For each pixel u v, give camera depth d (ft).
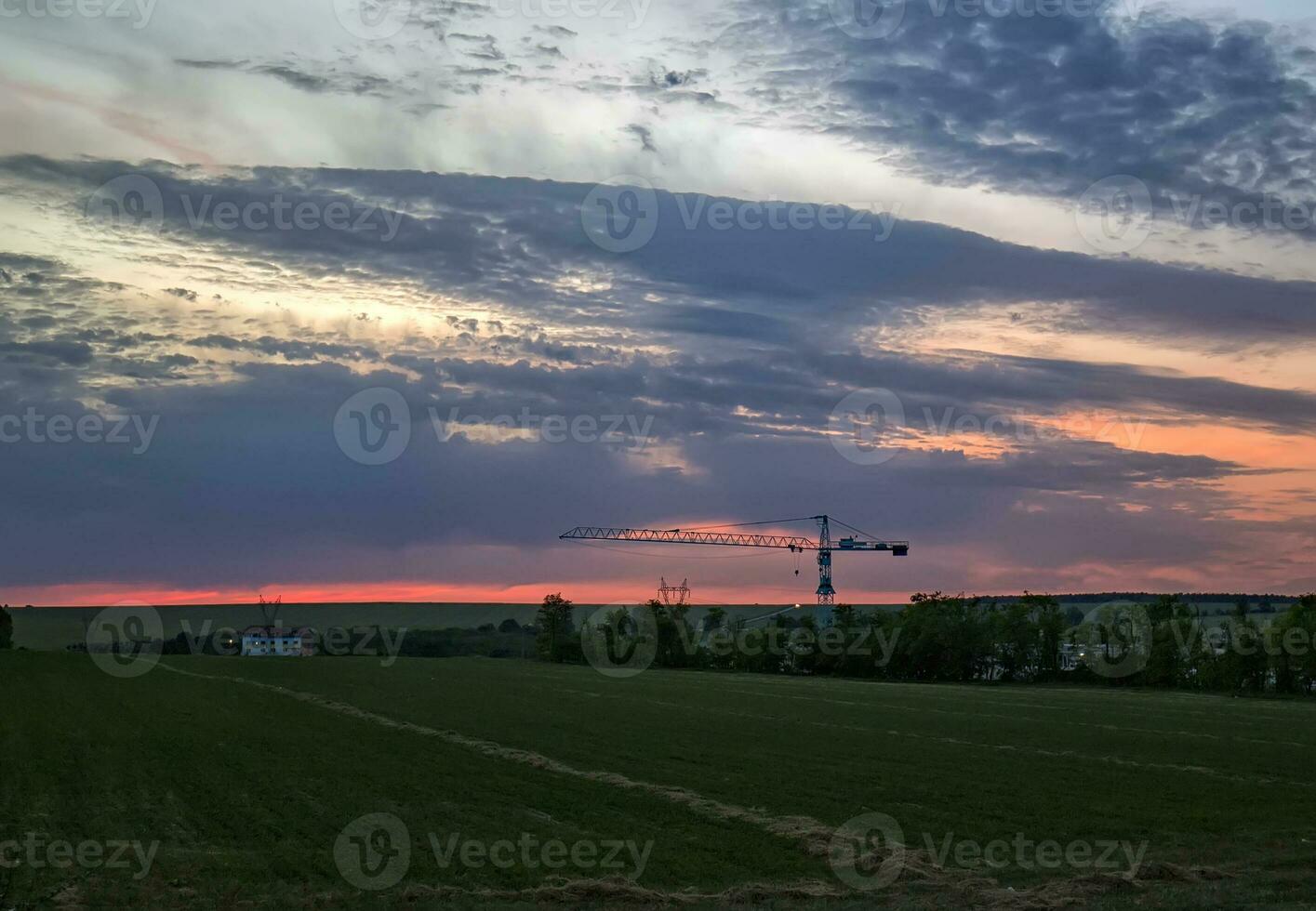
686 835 108.06
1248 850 102.22
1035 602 476.54
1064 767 162.20
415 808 121.29
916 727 229.04
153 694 282.15
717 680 417.90
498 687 344.08
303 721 219.82
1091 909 78.23
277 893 83.30
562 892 84.43
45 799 125.18
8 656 438.81
